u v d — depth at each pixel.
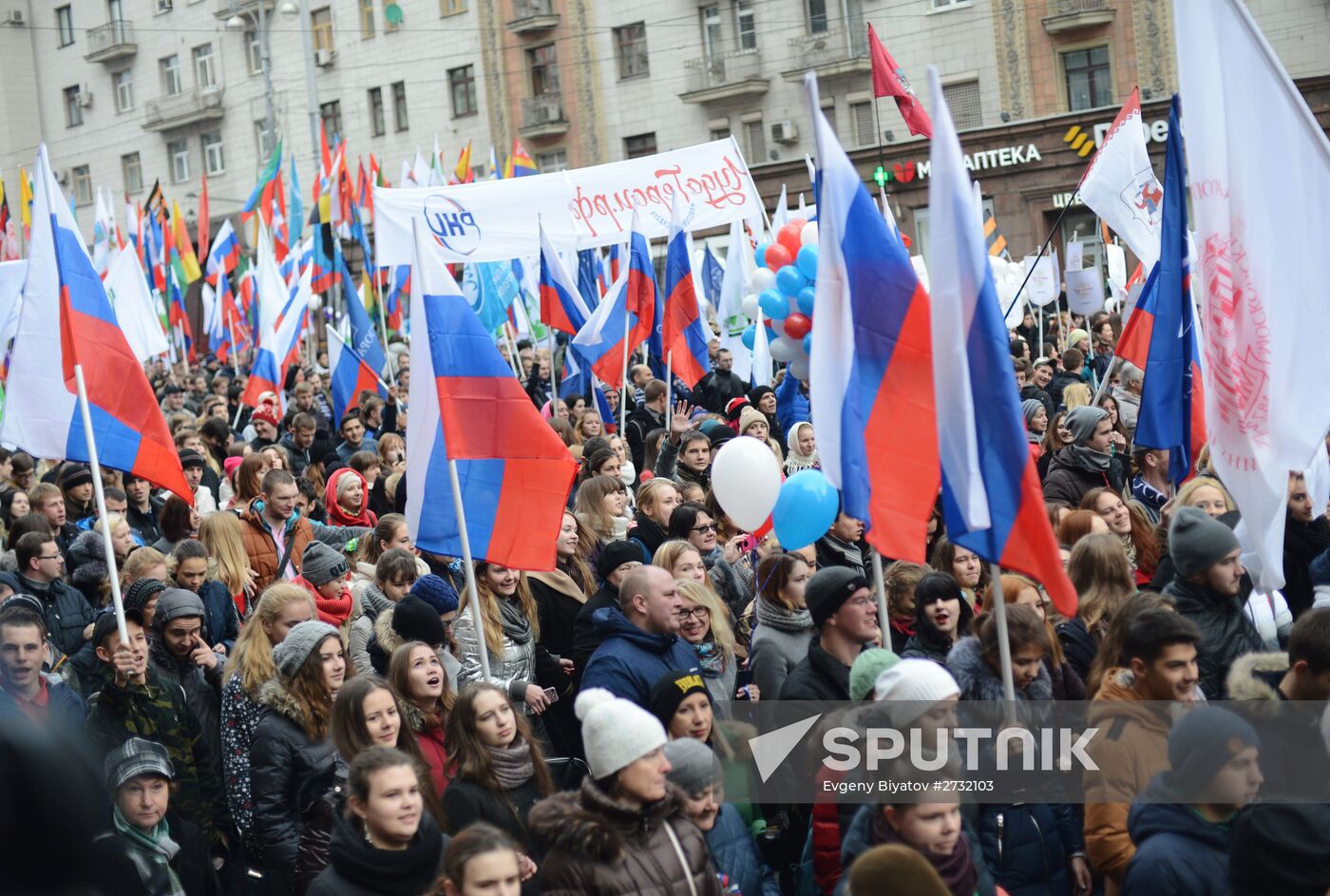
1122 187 12.36
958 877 4.55
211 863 5.78
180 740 6.40
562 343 23.94
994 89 37.47
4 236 26.91
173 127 58.25
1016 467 5.16
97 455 7.10
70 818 1.36
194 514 10.09
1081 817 5.32
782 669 6.53
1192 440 8.95
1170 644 4.97
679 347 13.08
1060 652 6.02
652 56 43.53
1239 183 6.60
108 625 6.41
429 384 7.01
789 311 8.05
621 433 12.92
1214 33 6.62
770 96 41.31
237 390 23.66
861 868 3.44
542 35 45.91
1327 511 7.93
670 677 5.50
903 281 5.66
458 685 7.14
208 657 6.79
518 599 7.62
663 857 4.59
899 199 39.25
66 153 63.62
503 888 4.16
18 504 10.94
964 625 6.65
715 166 15.62
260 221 23.06
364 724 5.42
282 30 53.69
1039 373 16.30
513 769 5.47
